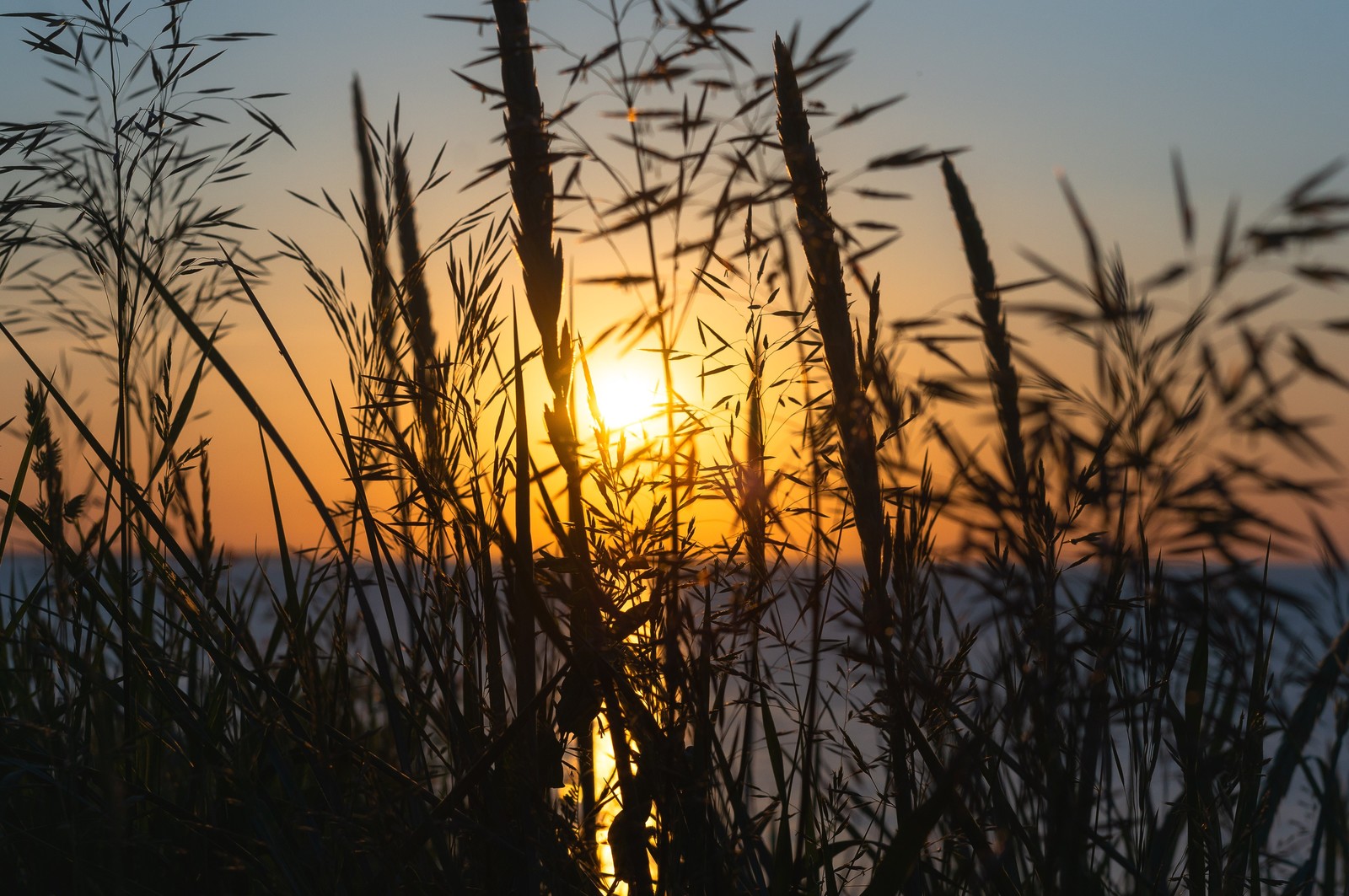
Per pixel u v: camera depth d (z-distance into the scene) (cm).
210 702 152
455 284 136
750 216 114
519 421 122
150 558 131
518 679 124
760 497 115
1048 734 98
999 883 112
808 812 123
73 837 125
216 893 142
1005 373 82
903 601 107
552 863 120
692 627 116
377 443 131
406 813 128
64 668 138
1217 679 116
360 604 127
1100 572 83
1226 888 125
